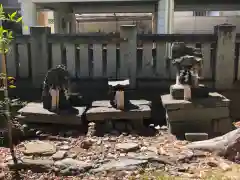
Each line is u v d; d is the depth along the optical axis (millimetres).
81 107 5504
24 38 6336
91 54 6426
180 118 5109
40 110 5250
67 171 3744
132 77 6246
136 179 3545
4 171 3805
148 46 6195
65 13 12102
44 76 6344
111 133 5082
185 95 5195
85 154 4230
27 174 3760
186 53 5402
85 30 15938
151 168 3838
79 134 5074
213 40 6086
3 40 3586
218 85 6207
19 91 6414
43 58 6289
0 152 4344
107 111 5133
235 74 6352
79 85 6320
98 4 9938
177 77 5438
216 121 5207
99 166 3861
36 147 4410
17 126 5012
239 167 3902
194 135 4812
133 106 5418
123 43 6145
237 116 6199
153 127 5457
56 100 5211
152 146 4543
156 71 6262
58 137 4902
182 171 3771
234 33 6023
